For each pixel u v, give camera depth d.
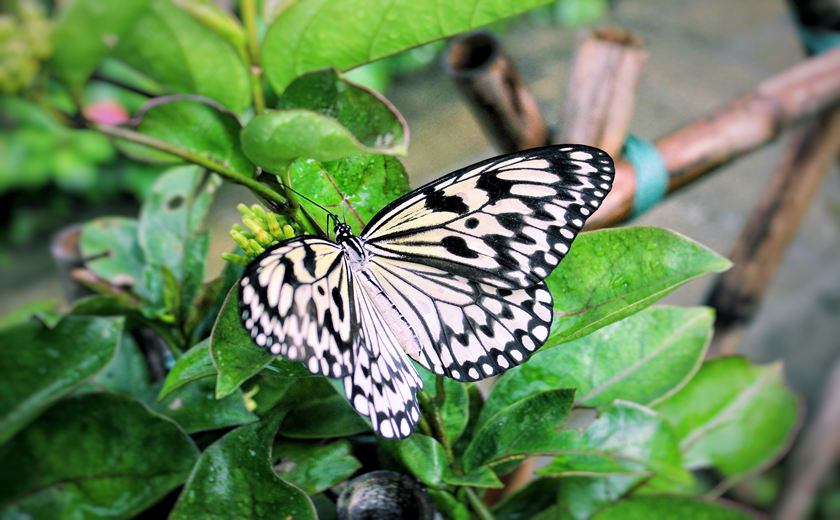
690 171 0.63
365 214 0.56
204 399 0.57
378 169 0.56
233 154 0.54
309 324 0.54
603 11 2.09
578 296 0.56
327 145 0.52
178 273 0.60
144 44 0.53
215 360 0.53
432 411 0.56
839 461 1.31
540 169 0.56
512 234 0.56
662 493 0.56
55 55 0.50
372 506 0.55
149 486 0.54
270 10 0.55
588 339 0.58
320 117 0.51
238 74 0.54
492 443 0.56
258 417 0.56
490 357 0.56
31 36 0.50
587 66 0.62
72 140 1.87
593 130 0.62
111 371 0.60
